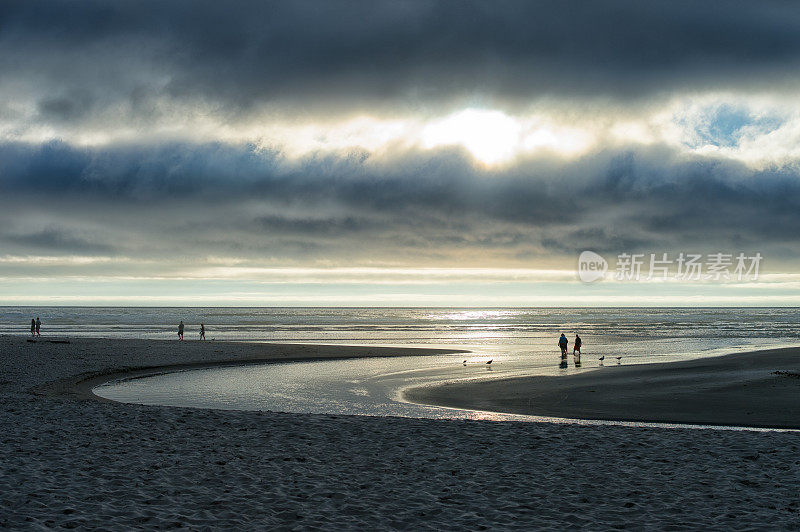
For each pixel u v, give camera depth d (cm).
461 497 974
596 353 4809
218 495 976
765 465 1177
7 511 866
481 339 6825
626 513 893
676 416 2023
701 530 815
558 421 1984
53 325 10056
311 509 907
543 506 928
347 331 8619
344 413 2158
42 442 1341
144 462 1181
